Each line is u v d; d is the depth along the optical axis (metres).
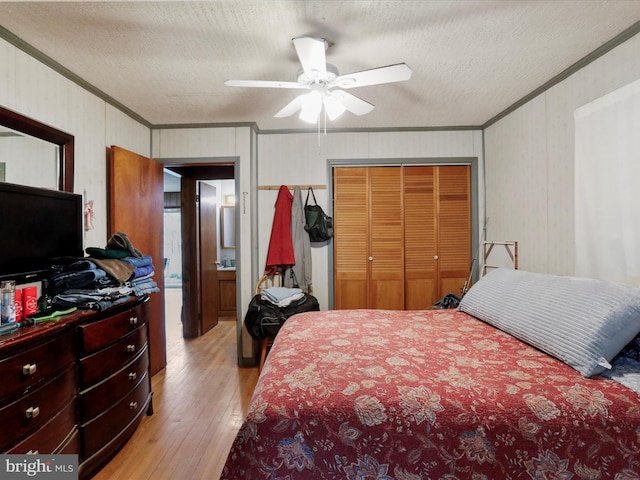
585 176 2.03
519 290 1.78
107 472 1.73
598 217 1.94
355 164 3.45
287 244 3.33
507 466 0.94
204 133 3.23
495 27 1.75
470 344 1.52
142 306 2.14
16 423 1.24
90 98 2.40
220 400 2.50
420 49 1.96
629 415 0.97
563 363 1.27
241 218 3.24
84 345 1.61
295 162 3.47
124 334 1.90
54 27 1.71
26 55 1.87
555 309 1.46
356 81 1.86
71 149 2.17
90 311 1.64
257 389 1.18
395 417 0.99
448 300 2.96
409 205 3.45
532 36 1.83
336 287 3.46
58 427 1.45
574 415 0.97
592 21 1.70
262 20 1.68
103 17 1.64
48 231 1.81
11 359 1.22
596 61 2.00
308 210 3.38
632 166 1.74
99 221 2.49
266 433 0.97
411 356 1.37
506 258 2.97
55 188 2.08
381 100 2.74
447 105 2.86
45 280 1.76
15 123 1.80
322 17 1.66
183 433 2.08
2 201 1.53
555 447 0.95
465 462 0.95
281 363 1.33
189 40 1.85
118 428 1.83
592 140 1.98
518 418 0.97
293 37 1.83
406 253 3.46
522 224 2.77
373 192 3.44
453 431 0.97
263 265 3.47
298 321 1.98
